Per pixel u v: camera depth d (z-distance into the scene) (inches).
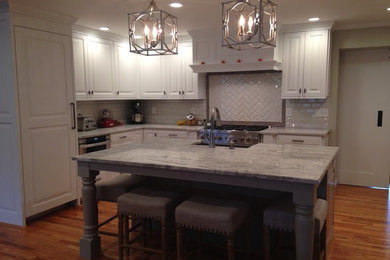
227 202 94.7
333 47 183.3
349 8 144.8
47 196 147.7
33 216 148.7
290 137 173.0
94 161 103.0
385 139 188.5
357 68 190.7
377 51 185.3
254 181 83.7
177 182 117.6
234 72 205.9
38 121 142.1
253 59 177.0
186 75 205.9
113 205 164.4
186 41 202.5
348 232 130.6
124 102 233.3
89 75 180.7
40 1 129.2
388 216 147.0
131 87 214.5
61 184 154.3
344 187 194.2
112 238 126.9
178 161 96.3
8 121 135.2
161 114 232.8
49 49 146.1
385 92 186.1
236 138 180.2
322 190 104.3
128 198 101.0
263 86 199.6
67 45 155.1
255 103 202.7
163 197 100.3
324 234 100.7
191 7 140.1
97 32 184.9
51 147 148.5
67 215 151.6
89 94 181.0
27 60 136.6
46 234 131.6
